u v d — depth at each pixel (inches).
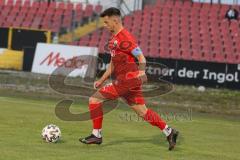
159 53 4158.5
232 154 1332.4
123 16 4623.5
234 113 2866.6
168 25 4498.0
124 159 1142.3
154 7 4697.3
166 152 1273.4
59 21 4517.7
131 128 1734.7
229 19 4581.7
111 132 1605.6
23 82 3403.1
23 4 4729.3
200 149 1374.3
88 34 4382.4
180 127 1913.1
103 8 4665.4
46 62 3683.6
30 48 3811.5
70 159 1107.9
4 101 2485.2
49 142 1309.1
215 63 3634.4
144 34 4382.4
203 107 2957.7
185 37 4345.5
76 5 4682.6
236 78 3622.0
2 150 1171.9
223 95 3353.8
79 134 1497.3
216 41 4308.6
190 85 3649.1
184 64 3654.0
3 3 4744.1
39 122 1734.7
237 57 4156.0
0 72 3673.7
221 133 1824.6
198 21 4552.2
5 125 1608.0
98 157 1146.0
